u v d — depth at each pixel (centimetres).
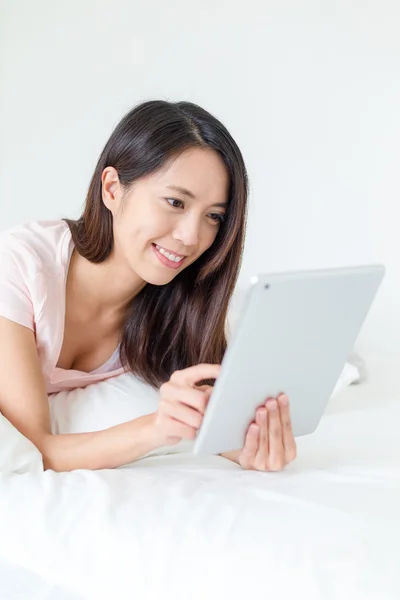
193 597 90
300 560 92
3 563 102
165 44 278
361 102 270
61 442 126
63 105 281
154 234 127
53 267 142
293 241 280
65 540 100
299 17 271
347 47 269
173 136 125
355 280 112
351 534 98
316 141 275
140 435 120
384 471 124
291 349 111
